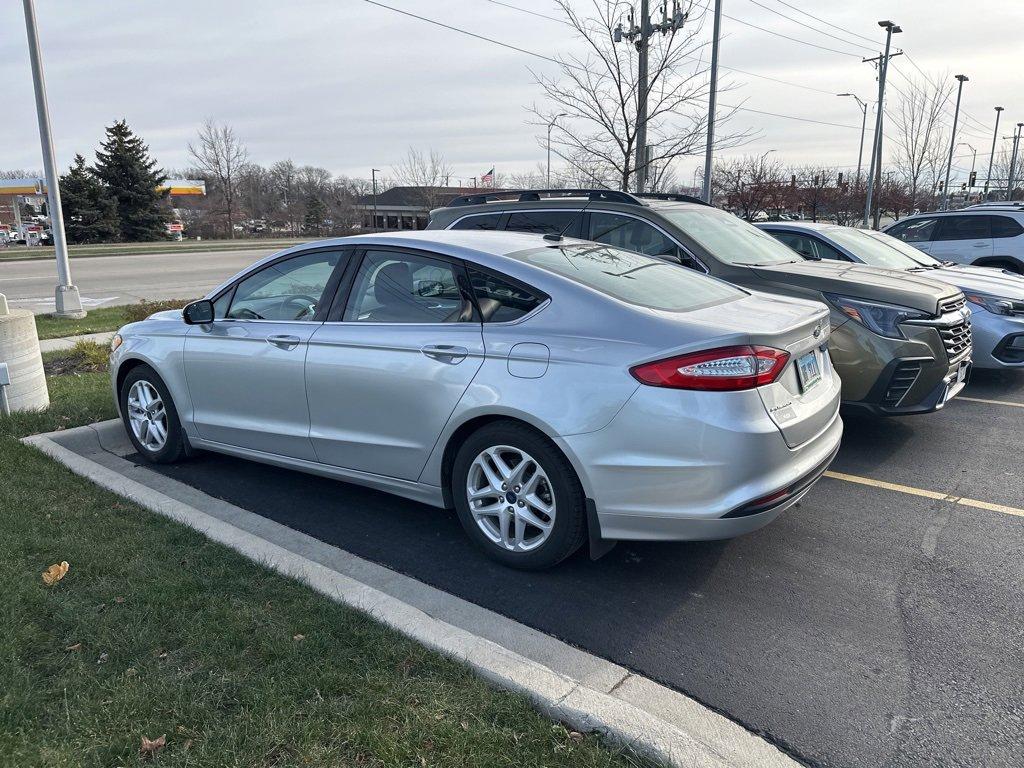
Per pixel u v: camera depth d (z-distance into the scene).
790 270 5.71
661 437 3.16
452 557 3.89
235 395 4.62
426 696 2.58
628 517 3.29
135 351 5.14
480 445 3.63
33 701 2.53
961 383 5.67
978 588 3.54
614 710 2.50
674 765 2.30
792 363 3.51
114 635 2.91
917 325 5.12
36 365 6.14
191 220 65.00
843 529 4.19
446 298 3.84
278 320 4.46
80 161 52.62
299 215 67.19
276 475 5.05
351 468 4.20
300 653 2.81
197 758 2.30
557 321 3.47
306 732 2.40
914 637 3.14
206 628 2.96
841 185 30.16
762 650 3.06
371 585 3.52
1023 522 4.27
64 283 12.74
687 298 3.83
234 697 2.57
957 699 2.75
